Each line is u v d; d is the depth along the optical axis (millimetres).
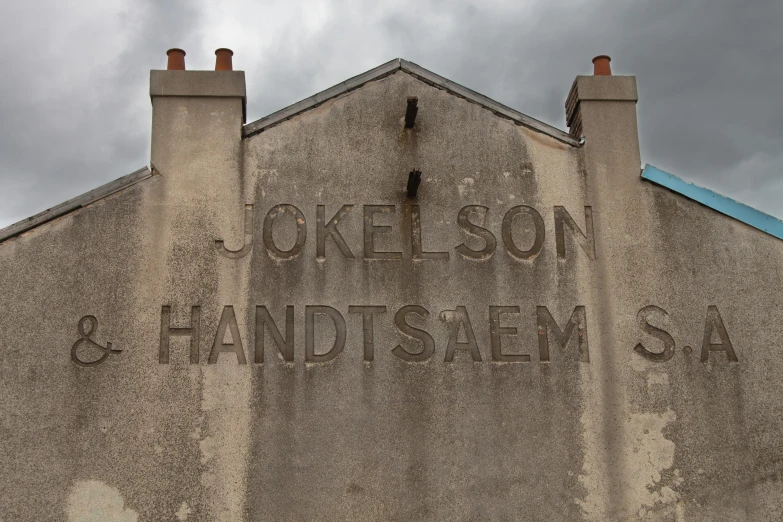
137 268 9289
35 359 8836
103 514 8492
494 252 9836
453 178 10094
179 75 10062
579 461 9172
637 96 10594
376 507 8820
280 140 10008
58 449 8609
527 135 10359
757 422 9438
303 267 9547
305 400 9086
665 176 10258
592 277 9836
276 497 8750
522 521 8930
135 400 8867
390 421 9109
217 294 9328
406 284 9609
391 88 10391
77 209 9359
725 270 9945
